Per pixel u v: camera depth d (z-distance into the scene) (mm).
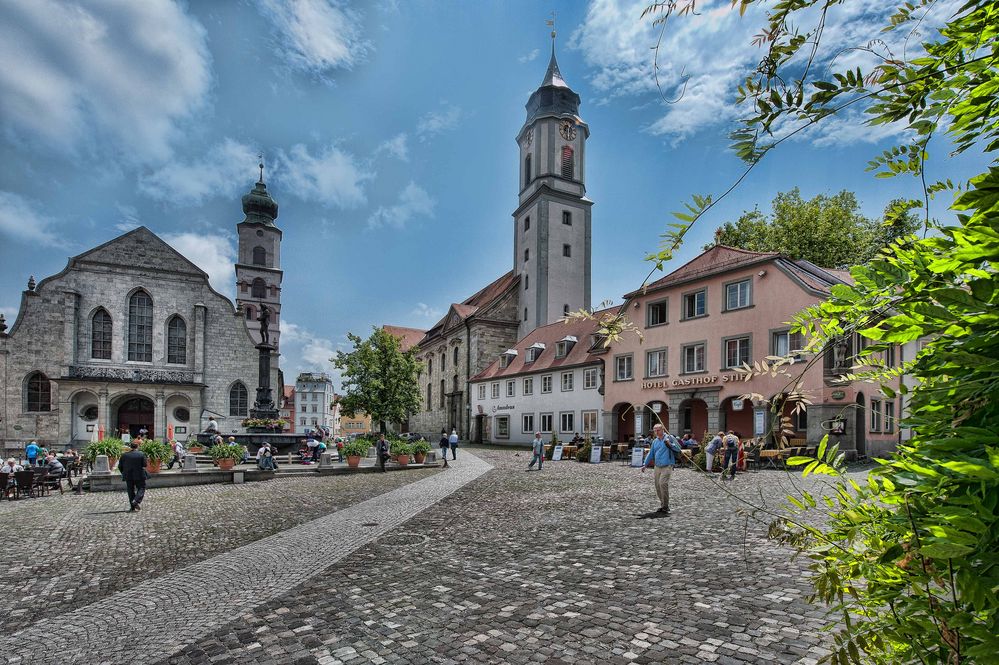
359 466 25734
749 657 4484
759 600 5840
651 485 17438
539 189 58500
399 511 13148
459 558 8211
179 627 5641
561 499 14547
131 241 45938
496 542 9289
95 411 43375
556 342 43312
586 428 38312
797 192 38750
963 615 1151
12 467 19750
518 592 6426
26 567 8500
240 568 8016
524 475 21859
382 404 42594
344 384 43250
